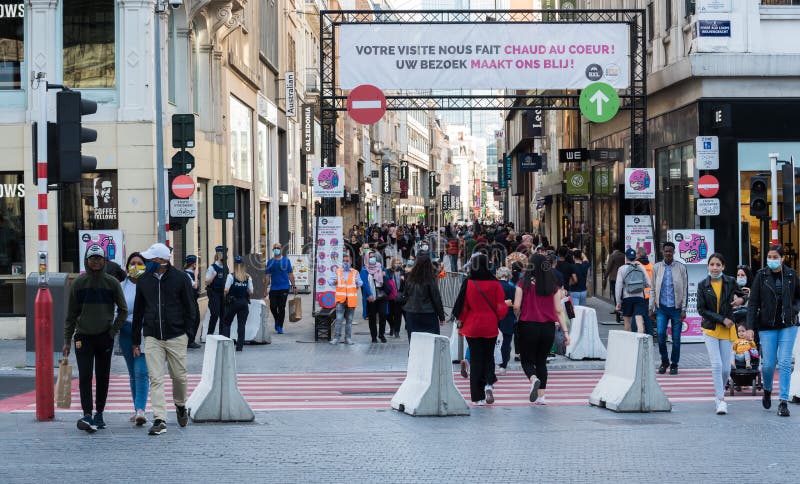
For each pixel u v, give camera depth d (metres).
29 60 37.69
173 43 42.69
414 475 13.94
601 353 30.48
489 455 15.45
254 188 58.38
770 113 36.97
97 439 17.23
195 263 34.53
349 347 34.62
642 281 29.84
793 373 22.61
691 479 13.61
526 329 21.22
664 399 20.62
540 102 77.38
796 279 20.02
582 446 16.25
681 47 39.34
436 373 20.09
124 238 34.22
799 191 29.22
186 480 13.70
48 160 20.08
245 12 55.56
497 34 39.00
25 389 24.86
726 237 36.66
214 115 48.06
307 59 85.88
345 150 107.38
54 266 37.41
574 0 69.88
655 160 44.06
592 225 58.38
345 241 52.47
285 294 39.56
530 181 112.38
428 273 24.02
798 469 14.27
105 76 37.94
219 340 19.53
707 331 20.31
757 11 36.97
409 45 38.97
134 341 18.03
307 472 14.20
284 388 25.17
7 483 13.54
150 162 37.53
